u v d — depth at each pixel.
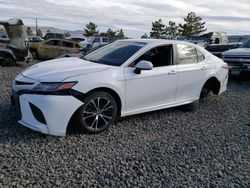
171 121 5.30
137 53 4.85
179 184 3.20
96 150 3.86
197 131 4.89
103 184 3.09
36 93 3.91
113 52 5.16
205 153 4.04
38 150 3.72
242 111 6.36
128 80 4.58
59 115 3.90
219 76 6.38
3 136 4.04
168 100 5.35
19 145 3.81
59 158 3.57
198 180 3.32
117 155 3.77
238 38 22.62
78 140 4.12
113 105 4.49
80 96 4.05
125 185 3.10
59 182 3.05
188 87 5.64
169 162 3.69
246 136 4.82
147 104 5.00
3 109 5.20
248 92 8.60
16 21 11.65
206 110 6.22
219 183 3.29
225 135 4.80
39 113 3.90
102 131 4.50
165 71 5.11
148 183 3.17
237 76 11.23
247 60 9.93
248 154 4.11
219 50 15.63
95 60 5.07
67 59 5.27
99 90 4.30
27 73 4.39
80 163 3.49
